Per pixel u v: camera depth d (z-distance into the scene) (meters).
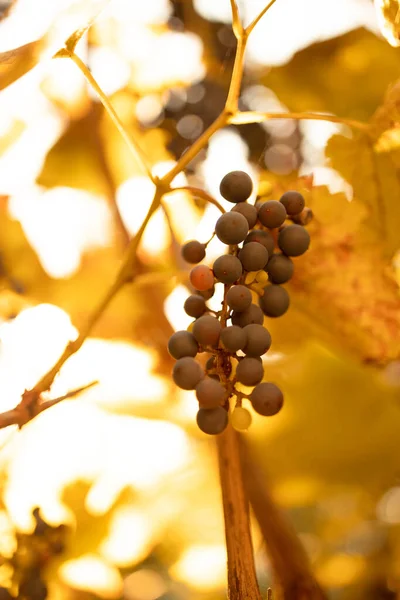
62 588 0.69
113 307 0.76
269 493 0.66
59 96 0.78
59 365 0.59
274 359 0.81
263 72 0.80
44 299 0.75
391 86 0.67
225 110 0.61
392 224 0.67
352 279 0.67
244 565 0.56
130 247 0.61
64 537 0.64
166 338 0.76
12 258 0.76
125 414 0.76
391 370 0.82
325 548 0.84
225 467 0.59
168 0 0.80
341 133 0.67
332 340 0.69
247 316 0.56
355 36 0.78
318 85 0.79
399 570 0.81
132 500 0.78
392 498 0.85
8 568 0.62
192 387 0.55
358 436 0.82
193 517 0.84
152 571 0.84
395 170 0.67
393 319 0.67
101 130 0.79
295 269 0.67
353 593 0.80
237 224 0.56
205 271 0.56
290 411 0.81
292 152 0.77
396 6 0.64
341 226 0.67
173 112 0.81
